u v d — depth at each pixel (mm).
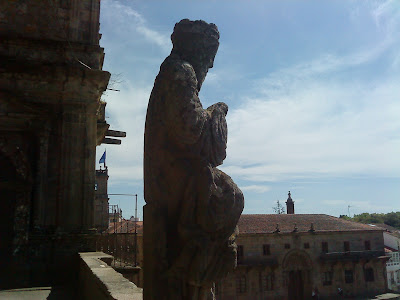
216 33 4281
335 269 45125
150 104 4055
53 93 17219
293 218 48219
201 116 3730
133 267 15438
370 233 47625
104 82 17812
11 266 15422
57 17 18375
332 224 47844
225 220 3586
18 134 16641
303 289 43812
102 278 7215
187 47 4133
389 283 54031
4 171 16422
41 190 16484
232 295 40688
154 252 3615
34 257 15805
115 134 24297
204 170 3594
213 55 4312
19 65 16656
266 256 42719
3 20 17625
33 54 17406
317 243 44969
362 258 45844
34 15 18078
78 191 16922
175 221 3703
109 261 13102
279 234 43406
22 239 15789
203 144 3730
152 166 3871
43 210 16453
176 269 3471
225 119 4102
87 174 17141
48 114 16984
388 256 47875
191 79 3777
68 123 17328
